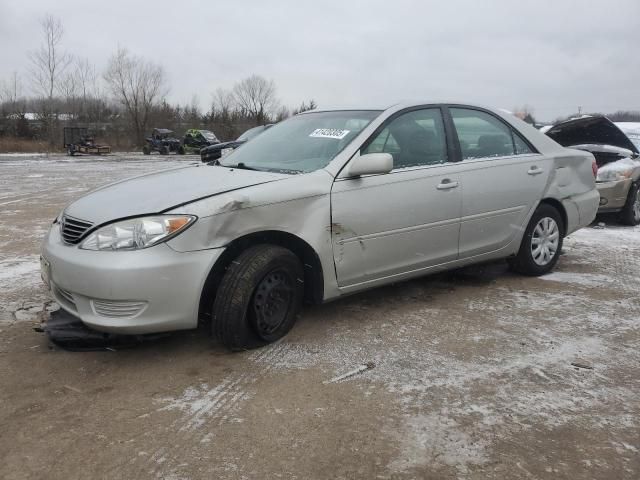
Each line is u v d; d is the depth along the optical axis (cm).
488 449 259
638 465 248
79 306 331
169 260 320
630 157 841
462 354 361
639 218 851
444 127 460
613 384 323
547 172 520
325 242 376
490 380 326
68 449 255
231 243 342
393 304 456
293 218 362
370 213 395
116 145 4369
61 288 341
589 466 247
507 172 486
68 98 4366
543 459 252
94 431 269
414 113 447
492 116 502
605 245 693
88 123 4466
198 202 333
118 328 320
